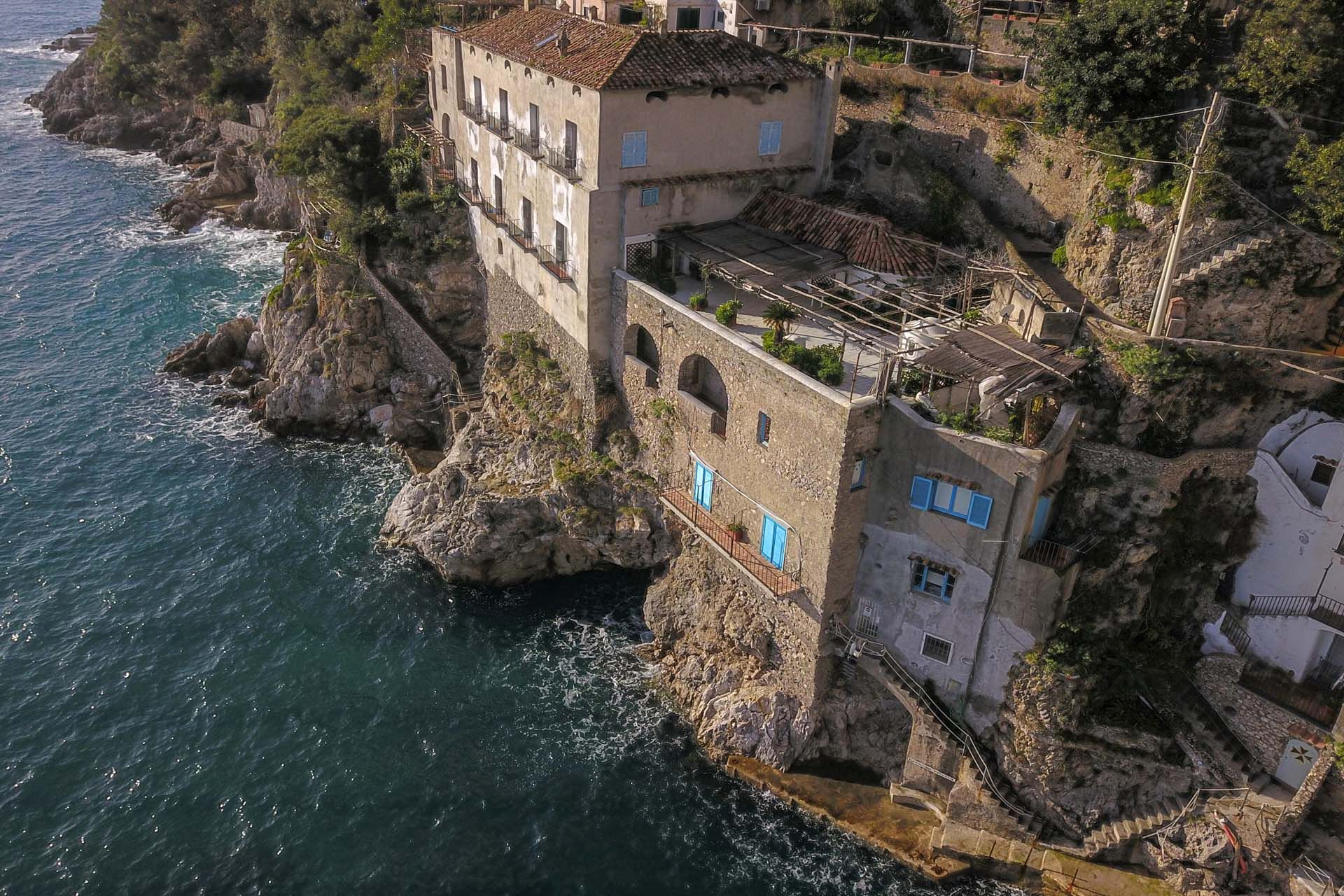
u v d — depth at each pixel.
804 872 36.88
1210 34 40.12
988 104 44.31
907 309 40.84
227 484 57.38
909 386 36.69
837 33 53.69
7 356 70.00
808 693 39.91
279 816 38.50
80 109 123.38
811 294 41.22
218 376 68.50
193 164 108.12
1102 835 36.66
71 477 57.66
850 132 49.44
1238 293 35.66
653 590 46.12
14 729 41.72
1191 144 36.50
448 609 48.59
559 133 45.81
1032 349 35.69
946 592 36.97
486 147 55.28
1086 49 39.09
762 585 38.66
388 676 44.78
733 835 38.19
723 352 39.38
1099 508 36.34
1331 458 35.16
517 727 42.44
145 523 54.12
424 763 40.75
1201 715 37.47
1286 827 34.09
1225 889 34.66
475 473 51.00
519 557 49.34
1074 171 41.19
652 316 43.16
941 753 38.09
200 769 40.31
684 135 44.69
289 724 42.38
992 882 36.59
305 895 35.72
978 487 34.62
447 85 60.00
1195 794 36.03
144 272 83.44
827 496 36.12
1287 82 35.38
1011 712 37.28
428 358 60.16
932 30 55.75
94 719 42.38
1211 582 37.59
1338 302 35.47
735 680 42.19
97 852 36.94
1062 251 41.12
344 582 50.09
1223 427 36.09
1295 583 36.50
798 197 46.75
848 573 38.03
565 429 49.34
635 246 45.25
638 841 37.84
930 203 45.84
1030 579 35.31
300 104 82.62
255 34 108.06
